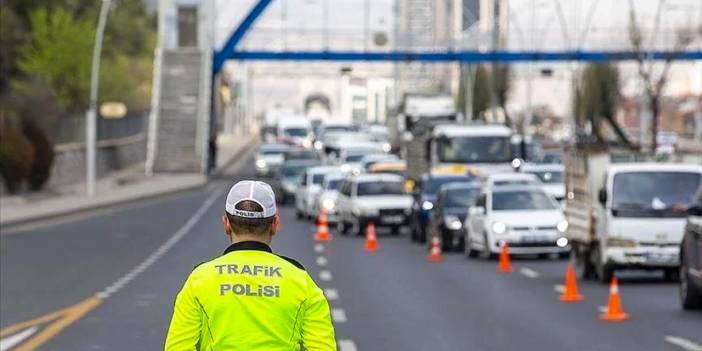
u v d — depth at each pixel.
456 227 85.19
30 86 167.50
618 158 70.25
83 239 91.75
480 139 121.62
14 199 133.50
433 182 99.75
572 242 67.75
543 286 61.28
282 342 15.47
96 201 137.12
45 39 171.50
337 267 72.38
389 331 44.28
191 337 15.56
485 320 47.56
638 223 60.97
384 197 105.81
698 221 49.00
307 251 85.44
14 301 53.66
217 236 96.38
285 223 120.88
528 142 177.75
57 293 56.88
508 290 59.22
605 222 61.78
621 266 61.56
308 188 124.69
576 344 40.78
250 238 15.81
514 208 78.50
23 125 145.88
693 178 62.34
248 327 15.42
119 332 43.88
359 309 51.19
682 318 47.84
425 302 53.88
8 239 91.19
